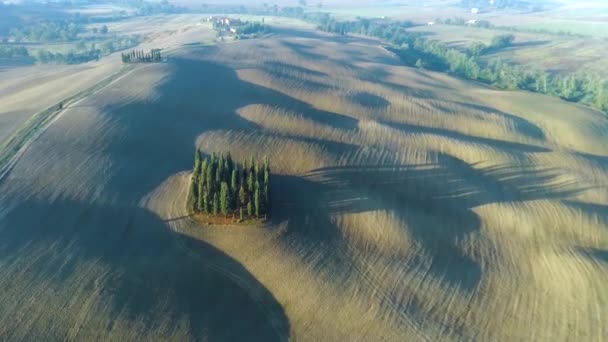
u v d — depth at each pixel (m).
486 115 91.56
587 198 61.72
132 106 75.12
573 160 71.56
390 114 89.75
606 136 87.62
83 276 38.72
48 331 33.66
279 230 47.69
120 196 50.97
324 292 40.91
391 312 39.59
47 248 41.50
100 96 80.06
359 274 43.38
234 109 81.75
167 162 60.59
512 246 50.38
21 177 51.62
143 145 63.31
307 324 38.12
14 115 73.44
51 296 36.41
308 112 85.31
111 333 34.25
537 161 70.25
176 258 43.06
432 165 66.00
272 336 37.03
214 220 48.34
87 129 64.56
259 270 42.75
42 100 83.19
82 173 53.81
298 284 41.50
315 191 56.25
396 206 55.00
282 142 68.00
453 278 44.34
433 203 57.09
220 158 56.12
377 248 47.12
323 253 45.38
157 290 38.78
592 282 44.28
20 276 38.00
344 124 80.06
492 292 43.09
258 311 38.97
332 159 64.56
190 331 35.78
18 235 42.66
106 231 45.12
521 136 83.62
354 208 53.09
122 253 42.47
